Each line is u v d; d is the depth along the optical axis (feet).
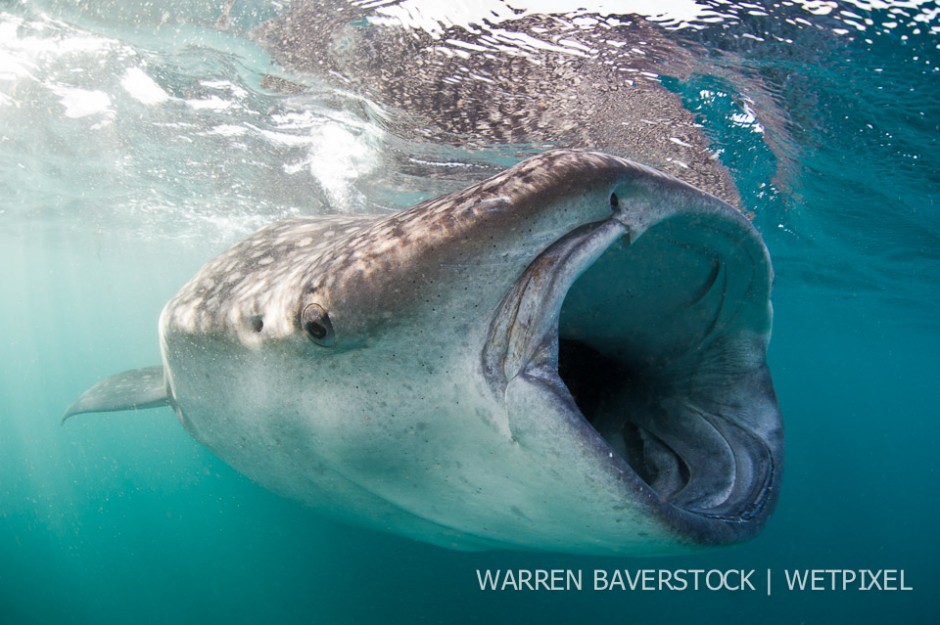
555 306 4.90
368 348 5.73
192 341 8.16
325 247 7.32
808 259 46.06
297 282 6.42
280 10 16.01
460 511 6.47
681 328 7.70
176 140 28.07
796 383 200.54
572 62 17.61
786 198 31.45
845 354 121.60
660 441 7.57
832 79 17.98
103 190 38.86
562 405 4.64
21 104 25.23
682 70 17.95
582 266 5.01
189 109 24.04
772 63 17.29
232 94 22.12
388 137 23.95
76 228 53.31
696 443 7.34
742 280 7.03
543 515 5.69
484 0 14.96
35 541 48.19
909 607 48.73
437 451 5.94
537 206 5.02
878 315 70.18
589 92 19.47
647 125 21.94
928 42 15.69
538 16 15.42
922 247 38.40
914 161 24.14
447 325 5.38
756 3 14.64
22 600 37.04
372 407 6.03
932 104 19.04
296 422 7.07
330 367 6.19
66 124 27.14
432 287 5.29
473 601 29.86
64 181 37.06
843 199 30.45
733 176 27.73
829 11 14.82
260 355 7.01
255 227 45.96
